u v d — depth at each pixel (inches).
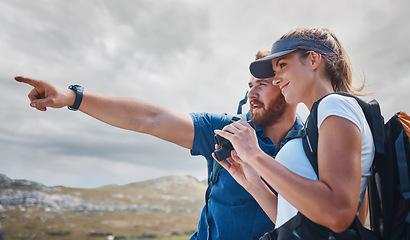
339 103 36.4
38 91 54.2
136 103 63.8
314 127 38.4
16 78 51.7
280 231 38.6
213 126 69.9
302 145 40.5
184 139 68.6
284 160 41.2
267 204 53.4
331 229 33.8
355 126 35.0
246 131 42.1
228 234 63.2
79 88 58.0
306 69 43.4
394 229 38.0
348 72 46.7
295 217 37.6
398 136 38.6
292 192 34.3
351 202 32.6
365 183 39.6
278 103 68.6
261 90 69.1
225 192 64.5
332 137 34.7
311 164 38.2
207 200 69.9
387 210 38.0
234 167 56.7
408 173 36.8
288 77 44.4
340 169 33.2
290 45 44.1
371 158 38.5
